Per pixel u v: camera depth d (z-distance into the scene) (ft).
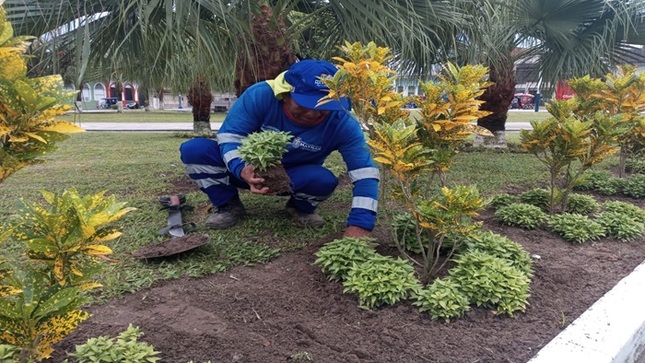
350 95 7.18
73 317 4.32
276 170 8.37
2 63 3.84
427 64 17.15
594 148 11.26
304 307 7.04
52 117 4.01
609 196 15.16
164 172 18.21
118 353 5.19
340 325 6.56
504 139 26.78
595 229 10.41
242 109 9.40
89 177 17.11
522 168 19.49
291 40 14.80
